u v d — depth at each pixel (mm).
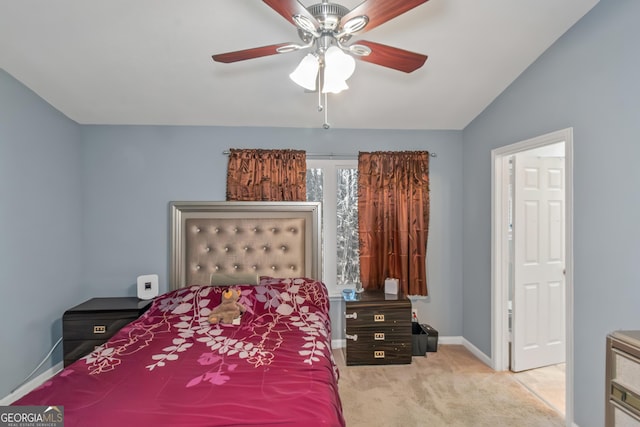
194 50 2219
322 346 2018
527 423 2230
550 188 3004
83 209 3180
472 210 3312
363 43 1415
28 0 1790
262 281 2973
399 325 3062
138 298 3121
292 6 1215
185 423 1242
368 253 3336
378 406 2412
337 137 3395
